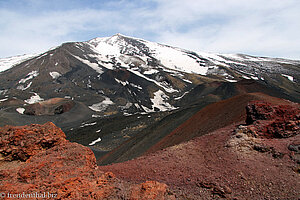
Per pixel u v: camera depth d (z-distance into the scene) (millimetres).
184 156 14047
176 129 32844
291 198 8500
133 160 15117
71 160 10773
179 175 11617
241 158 12047
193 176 11281
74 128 70125
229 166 11531
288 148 11852
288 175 9867
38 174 9516
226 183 10117
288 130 13758
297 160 10633
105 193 9430
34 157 10984
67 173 9883
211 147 14453
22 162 11352
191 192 9812
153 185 9516
